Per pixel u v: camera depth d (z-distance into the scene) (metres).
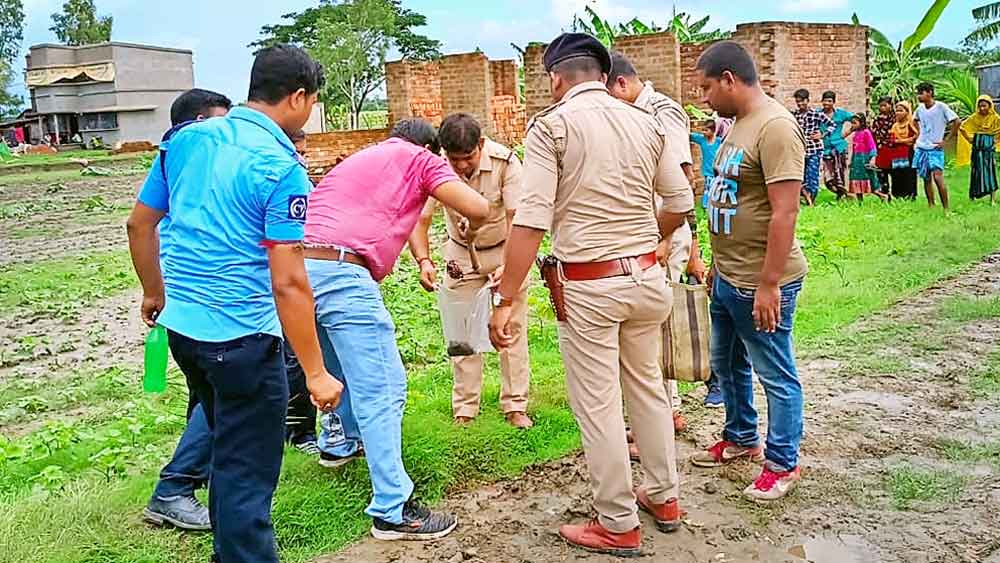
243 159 3.28
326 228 4.21
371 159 4.35
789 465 4.44
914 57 23.17
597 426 3.88
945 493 4.47
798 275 4.27
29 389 7.20
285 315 3.30
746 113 4.21
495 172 5.04
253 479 3.41
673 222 4.17
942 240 11.19
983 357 6.66
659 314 3.94
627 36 14.84
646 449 4.11
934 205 13.76
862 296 8.55
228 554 3.42
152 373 3.98
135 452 5.55
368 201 4.27
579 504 4.51
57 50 67.12
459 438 5.11
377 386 4.16
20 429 6.35
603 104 3.87
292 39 62.19
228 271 3.29
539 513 4.45
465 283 5.13
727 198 4.27
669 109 4.77
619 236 3.81
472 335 5.12
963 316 7.74
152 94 67.69
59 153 54.62
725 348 4.72
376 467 4.15
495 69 21.91
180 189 3.42
